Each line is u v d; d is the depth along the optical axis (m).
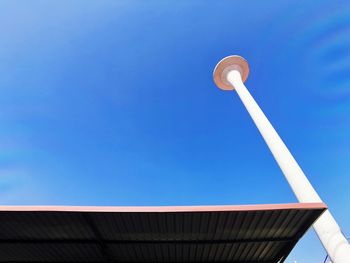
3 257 7.05
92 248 6.77
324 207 5.30
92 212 5.17
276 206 5.19
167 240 6.45
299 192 8.94
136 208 5.18
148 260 7.43
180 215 5.49
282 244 6.93
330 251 7.26
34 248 6.61
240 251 7.23
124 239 6.30
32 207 5.00
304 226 6.06
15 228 5.71
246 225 6.01
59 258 7.25
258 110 12.87
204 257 7.45
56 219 5.47
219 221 5.81
